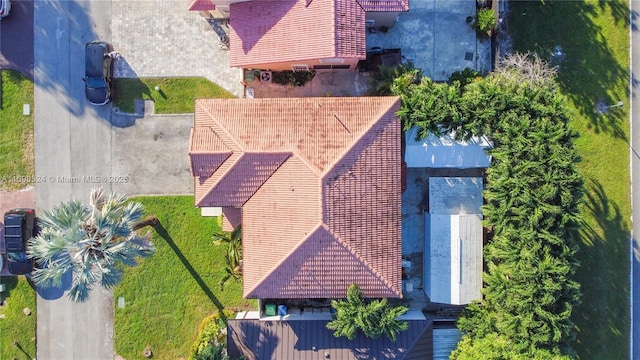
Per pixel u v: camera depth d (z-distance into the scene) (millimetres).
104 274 24641
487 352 26875
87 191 31500
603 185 30609
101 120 31328
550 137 25453
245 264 26984
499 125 26328
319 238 25625
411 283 30875
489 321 27578
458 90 26922
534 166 25438
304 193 25703
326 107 26703
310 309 30688
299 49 26016
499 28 29859
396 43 30500
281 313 29500
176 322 31406
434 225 29016
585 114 30562
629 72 30438
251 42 27188
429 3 30297
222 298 31422
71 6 31109
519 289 25922
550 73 28000
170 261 31406
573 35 30328
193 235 31328
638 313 30719
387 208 26406
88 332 31672
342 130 26219
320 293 26906
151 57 31031
